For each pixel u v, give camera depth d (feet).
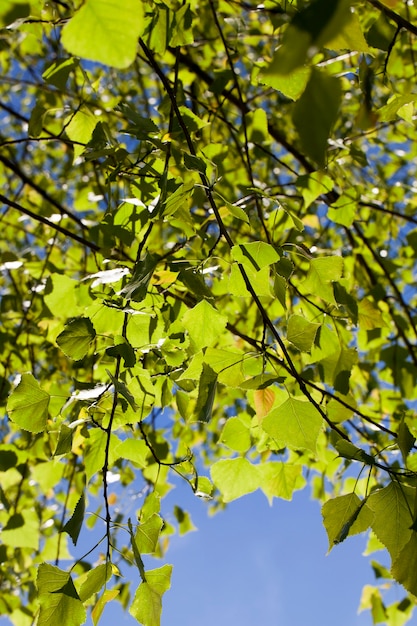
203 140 3.95
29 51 4.91
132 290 2.49
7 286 6.42
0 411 4.29
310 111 1.72
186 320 2.71
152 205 2.88
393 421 4.38
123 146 3.34
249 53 5.72
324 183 3.69
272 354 2.86
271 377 2.69
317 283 2.82
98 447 2.83
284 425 2.66
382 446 4.28
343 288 3.11
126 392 2.49
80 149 3.29
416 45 3.97
